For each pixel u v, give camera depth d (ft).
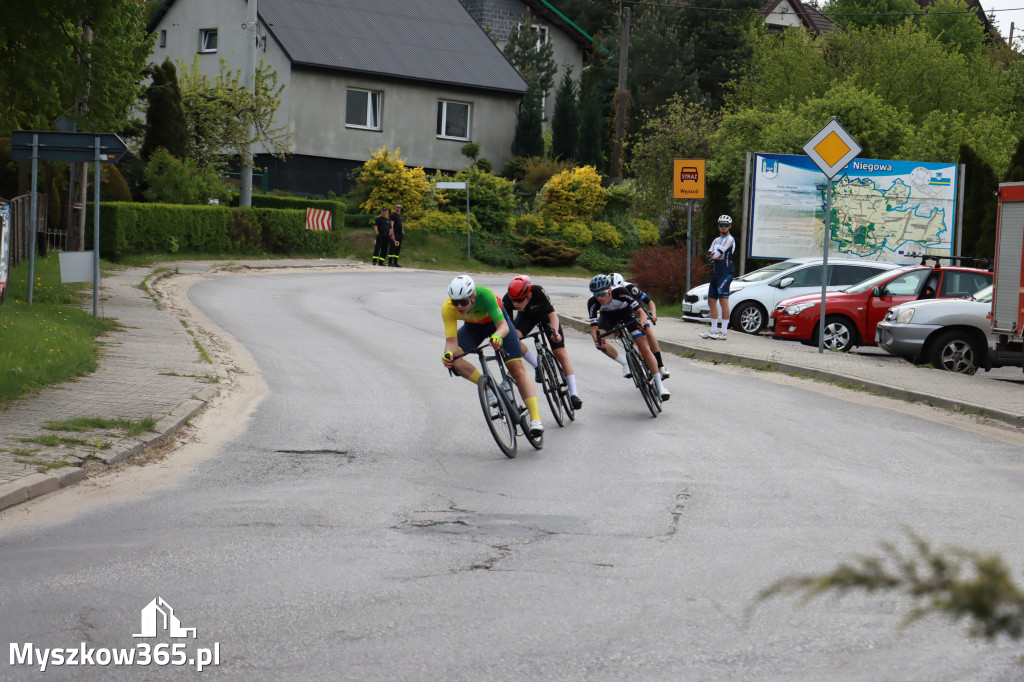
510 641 15.28
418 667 14.25
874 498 25.30
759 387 45.78
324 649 14.89
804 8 231.91
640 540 21.13
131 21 66.23
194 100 127.13
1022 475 28.48
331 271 110.42
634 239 152.25
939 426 36.68
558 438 33.40
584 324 70.79
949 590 6.74
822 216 80.59
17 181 95.50
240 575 18.40
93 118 64.44
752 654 14.83
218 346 51.49
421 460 29.45
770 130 92.38
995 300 49.29
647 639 15.39
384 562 19.30
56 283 66.90
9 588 17.49
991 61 202.18
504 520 22.74
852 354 58.03
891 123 96.48
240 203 117.60
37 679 13.74
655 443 32.58
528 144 159.53
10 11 58.80
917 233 80.74
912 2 227.61
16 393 33.91
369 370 46.55
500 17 198.18
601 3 226.17
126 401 34.50
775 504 24.57
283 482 26.37
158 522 22.11
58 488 24.71
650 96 192.24
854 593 17.51
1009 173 76.07
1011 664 14.55
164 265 94.84
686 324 72.69
